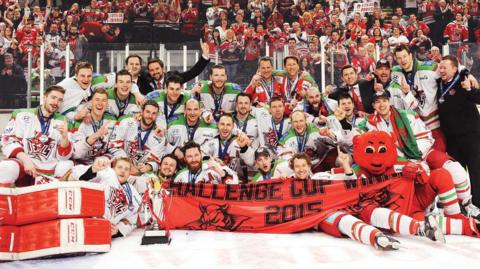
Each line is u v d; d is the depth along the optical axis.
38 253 3.92
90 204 4.11
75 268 3.64
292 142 6.34
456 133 5.72
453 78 5.71
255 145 6.70
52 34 14.62
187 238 4.66
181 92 6.77
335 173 5.32
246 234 4.88
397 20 15.91
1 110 9.99
